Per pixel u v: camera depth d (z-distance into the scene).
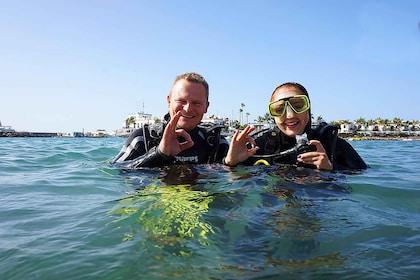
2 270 0.46
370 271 0.44
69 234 0.58
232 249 0.51
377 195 0.86
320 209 0.71
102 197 0.85
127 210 0.70
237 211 0.68
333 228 0.60
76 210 0.73
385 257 0.49
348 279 0.42
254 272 0.44
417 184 1.03
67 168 1.48
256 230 0.58
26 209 0.76
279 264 0.46
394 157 2.45
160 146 1.09
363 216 0.67
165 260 0.47
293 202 0.75
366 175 1.15
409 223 0.63
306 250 0.50
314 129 1.26
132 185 0.95
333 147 1.21
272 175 1.04
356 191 0.89
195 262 0.46
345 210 0.71
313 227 0.60
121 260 0.47
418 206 0.78
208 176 1.03
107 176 1.13
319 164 1.10
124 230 0.59
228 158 1.10
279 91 1.21
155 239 0.54
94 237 0.56
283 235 0.56
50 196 0.90
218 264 0.46
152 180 0.99
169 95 1.32
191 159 1.25
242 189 0.86
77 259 0.48
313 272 0.44
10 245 0.54
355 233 0.58
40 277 0.44
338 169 1.22
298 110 1.16
